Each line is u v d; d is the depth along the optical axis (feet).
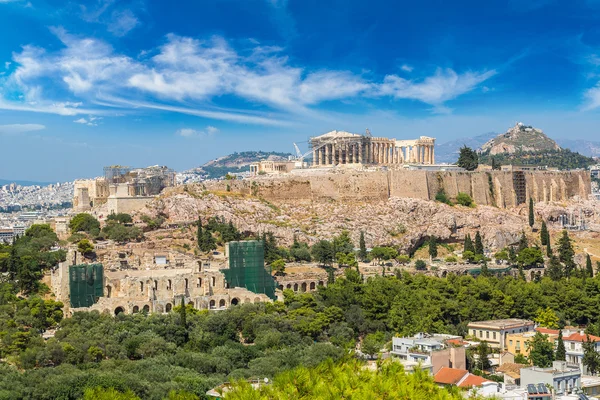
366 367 643.86
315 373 621.31
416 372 625.00
